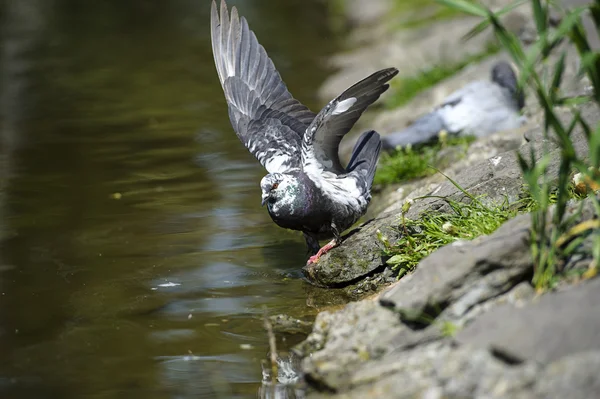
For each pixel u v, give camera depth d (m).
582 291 6.58
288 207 10.22
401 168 13.57
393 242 9.98
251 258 11.01
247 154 15.91
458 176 10.64
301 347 8.03
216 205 13.09
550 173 9.57
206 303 9.58
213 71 23.66
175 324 9.02
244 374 7.86
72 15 33.03
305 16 31.64
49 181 14.45
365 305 8.02
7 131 17.94
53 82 22.70
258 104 11.36
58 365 8.16
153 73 23.59
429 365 6.54
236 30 11.77
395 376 6.61
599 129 6.77
